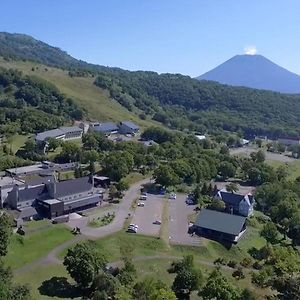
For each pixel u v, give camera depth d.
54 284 115.75
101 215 167.25
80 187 179.00
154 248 142.88
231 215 164.12
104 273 112.44
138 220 165.38
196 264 137.12
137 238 147.25
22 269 121.25
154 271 128.38
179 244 147.25
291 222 172.38
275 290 125.06
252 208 195.12
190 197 199.12
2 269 106.56
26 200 162.88
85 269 111.25
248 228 174.00
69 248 129.75
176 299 103.06
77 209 170.88
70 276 117.81
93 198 178.00
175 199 197.38
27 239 137.75
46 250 134.00
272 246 155.25
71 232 148.12
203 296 109.00
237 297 108.62
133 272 119.94
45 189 170.50
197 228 161.62
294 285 121.69
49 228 148.00
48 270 122.50
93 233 148.62
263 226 175.25
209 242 152.62
